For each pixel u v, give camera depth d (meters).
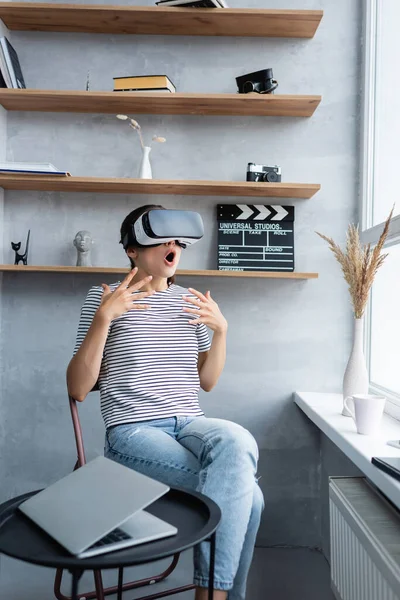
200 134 2.65
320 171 2.66
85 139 2.64
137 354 1.89
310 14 2.42
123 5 2.56
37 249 2.63
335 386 2.65
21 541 1.07
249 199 2.65
